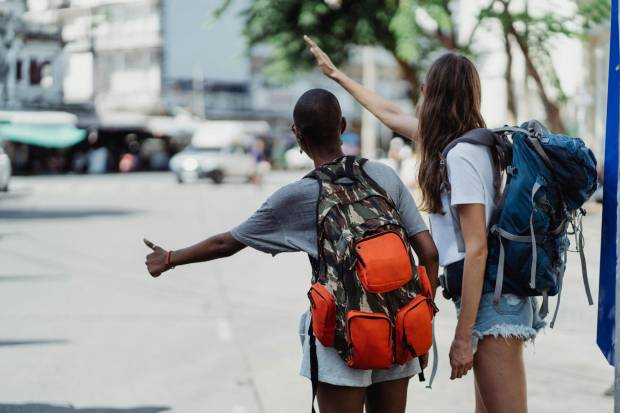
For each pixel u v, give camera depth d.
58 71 77.88
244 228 4.35
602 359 9.54
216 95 92.06
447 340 10.64
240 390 8.48
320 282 4.14
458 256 4.59
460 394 8.32
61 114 74.62
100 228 26.66
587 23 18.86
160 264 4.49
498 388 4.48
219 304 13.62
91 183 58.16
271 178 66.06
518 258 4.39
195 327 11.72
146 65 89.50
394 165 48.47
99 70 87.56
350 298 4.06
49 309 13.03
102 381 8.82
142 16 89.31
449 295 4.73
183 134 86.25
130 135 88.38
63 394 8.34
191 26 90.38
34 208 35.22
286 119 95.88
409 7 23.59
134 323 11.96
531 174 4.38
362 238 4.09
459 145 4.50
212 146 57.00
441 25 22.98
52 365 9.50
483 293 4.51
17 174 77.75
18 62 75.31
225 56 92.19
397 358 4.11
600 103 29.77
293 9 27.12
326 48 27.03
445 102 4.67
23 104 75.44
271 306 13.48
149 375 9.08
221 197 42.16
